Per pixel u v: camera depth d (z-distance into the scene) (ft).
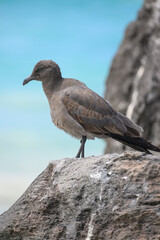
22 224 38.17
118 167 35.99
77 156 44.62
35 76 47.62
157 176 34.73
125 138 43.55
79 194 36.52
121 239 34.17
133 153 36.24
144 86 87.20
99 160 37.63
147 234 33.65
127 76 92.43
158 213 33.63
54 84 46.73
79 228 35.91
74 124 44.37
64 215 37.24
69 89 45.09
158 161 35.68
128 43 95.25
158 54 86.53
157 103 85.40
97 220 35.27
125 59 94.12
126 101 90.94
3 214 40.11
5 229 38.73
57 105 45.03
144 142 42.45
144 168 35.09
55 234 36.88
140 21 94.99
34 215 38.22
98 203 35.65
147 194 34.30
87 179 36.73
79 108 44.06
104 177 36.09
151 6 93.97
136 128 43.91
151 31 92.12
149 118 85.46
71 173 38.14
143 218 33.88
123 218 34.35
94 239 35.17
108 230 34.86
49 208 37.86
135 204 34.35
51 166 40.40
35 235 37.58
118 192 35.24
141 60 92.53
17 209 39.32
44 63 47.03
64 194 37.14
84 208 36.01
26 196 39.73
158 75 85.66
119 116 44.57
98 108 44.01
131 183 34.91
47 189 39.19
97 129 43.98
